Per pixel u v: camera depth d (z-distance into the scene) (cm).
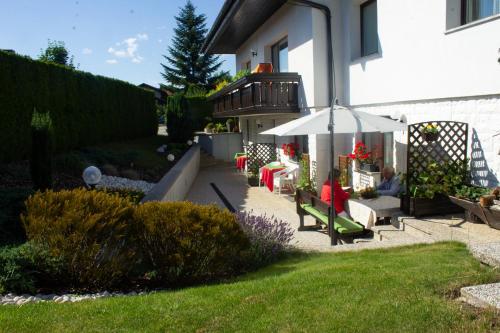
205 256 530
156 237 521
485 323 321
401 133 934
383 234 729
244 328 348
